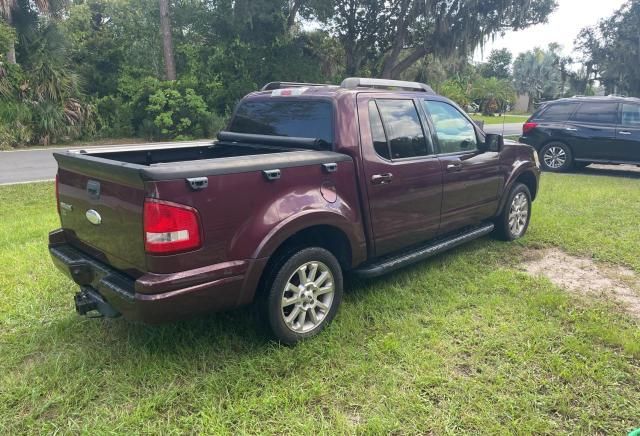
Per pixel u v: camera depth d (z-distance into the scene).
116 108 21.84
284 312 3.38
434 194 4.38
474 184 4.90
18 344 3.39
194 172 2.73
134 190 2.72
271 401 2.78
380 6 23.59
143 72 23.78
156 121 20.77
